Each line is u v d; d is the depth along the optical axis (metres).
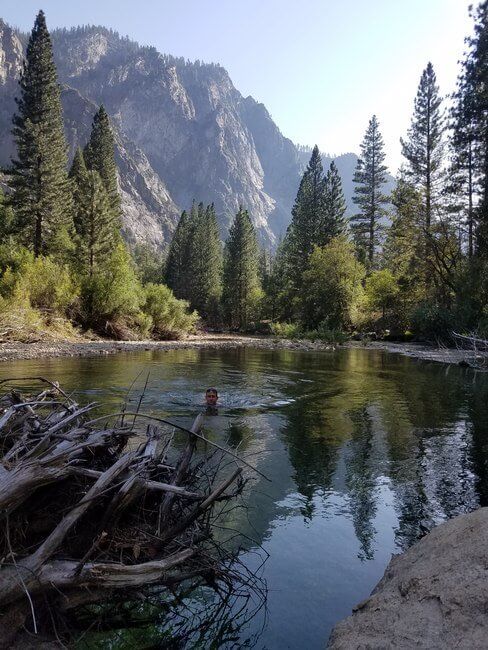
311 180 55.50
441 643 1.99
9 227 38.38
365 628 2.30
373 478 5.11
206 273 67.31
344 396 10.52
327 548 3.55
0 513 2.47
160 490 3.35
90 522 2.89
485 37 26.00
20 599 2.41
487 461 5.77
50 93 34.25
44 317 24.58
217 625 2.65
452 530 2.94
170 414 8.01
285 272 59.06
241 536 3.72
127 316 29.86
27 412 3.68
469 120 27.45
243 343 30.50
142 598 2.83
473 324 25.66
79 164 51.78
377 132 53.59
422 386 12.22
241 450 6.04
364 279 45.00
